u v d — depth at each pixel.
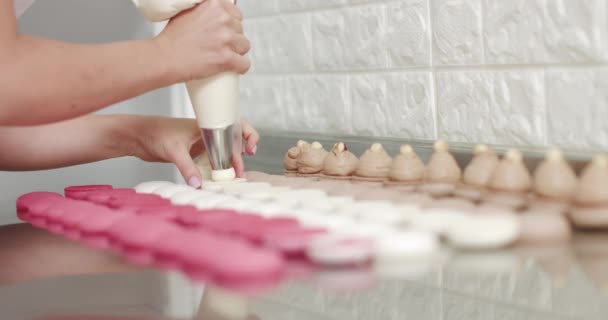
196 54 0.90
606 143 0.91
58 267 0.65
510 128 1.02
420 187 0.83
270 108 1.49
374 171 0.92
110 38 1.39
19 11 1.23
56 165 1.13
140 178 1.40
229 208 0.78
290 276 0.56
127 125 1.10
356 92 1.28
